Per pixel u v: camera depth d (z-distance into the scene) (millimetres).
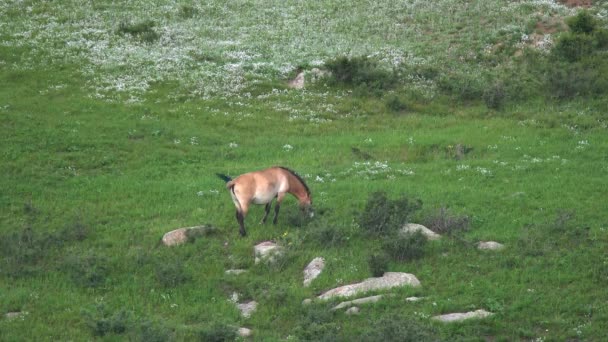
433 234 60562
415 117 101312
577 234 59000
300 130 97000
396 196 69500
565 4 134125
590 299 49531
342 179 76750
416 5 138750
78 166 81438
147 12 138500
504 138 90438
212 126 97125
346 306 49156
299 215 63719
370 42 124000
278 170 62844
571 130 93062
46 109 98562
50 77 110500
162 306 50906
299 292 51875
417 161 85188
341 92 108875
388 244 56719
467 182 74812
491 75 110812
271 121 99312
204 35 128250
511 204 67250
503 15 129875
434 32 127125
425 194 70250
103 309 49562
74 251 59094
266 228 63312
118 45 123375
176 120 97938
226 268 57125
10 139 85875
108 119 96750
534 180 74438
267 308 50125
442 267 54938
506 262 55094
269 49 122125
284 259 56625
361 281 53188
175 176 79688
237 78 111438
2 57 116438
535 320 46969
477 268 54438
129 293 53031
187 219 66250
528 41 119938
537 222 62375
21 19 133500
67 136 88375
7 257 58469
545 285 51562
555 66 109062
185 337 46156
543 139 90188
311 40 125562
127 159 84312
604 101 101250
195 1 144500
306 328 46000
